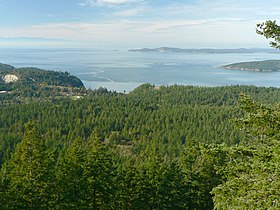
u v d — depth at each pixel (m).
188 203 34.03
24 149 29.19
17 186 28.36
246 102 10.98
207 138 92.44
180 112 122.75
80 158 31.61
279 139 10.16
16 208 28.31
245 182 9.59
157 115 120.69
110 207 32.66
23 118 118.31
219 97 160.62
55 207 29.47
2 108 131.50
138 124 115.44
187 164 34.22
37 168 29.08
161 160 34.59
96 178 30.95
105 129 112.38
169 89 183.00
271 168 8.96
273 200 8.26
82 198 30.67
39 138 29.89
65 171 30.53
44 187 29.17
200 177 33.47
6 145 85.62
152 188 33.41
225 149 10.83
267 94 155.00
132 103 144.38
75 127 107.62
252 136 11.34
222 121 109.12
